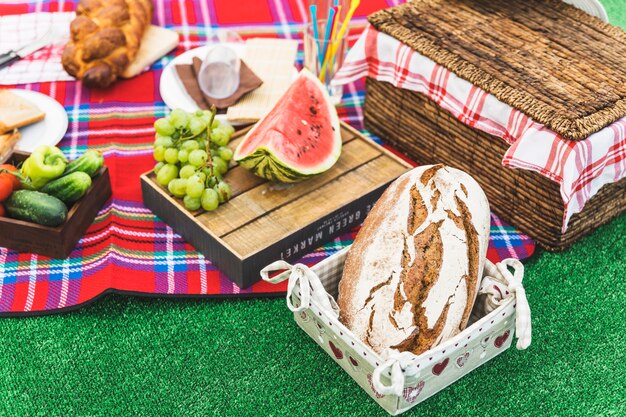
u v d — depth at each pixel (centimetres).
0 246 208
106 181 222
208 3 310
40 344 186
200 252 211
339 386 179
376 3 312
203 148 212
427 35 224
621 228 228
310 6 247
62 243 203
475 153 222
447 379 172
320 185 217
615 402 178
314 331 182
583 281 210
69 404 172
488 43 221
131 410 171
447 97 217
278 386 178
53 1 301
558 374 184
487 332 170
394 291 166
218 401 174
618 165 202
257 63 267
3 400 172
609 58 217
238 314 196
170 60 279
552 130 193
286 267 176
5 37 279
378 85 244
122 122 253
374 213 181
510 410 175
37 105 246
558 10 237
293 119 212
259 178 219
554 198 205
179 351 186
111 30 258
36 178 202
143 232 216
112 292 198
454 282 167
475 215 176
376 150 230
